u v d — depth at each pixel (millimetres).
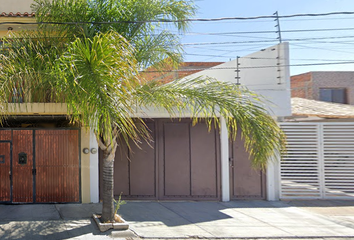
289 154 10508
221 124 10242
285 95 10453
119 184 10016
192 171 10211
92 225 7289
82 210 8594
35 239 6383
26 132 9438
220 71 13125
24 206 9039
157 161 10148
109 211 7215
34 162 9414
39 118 9906
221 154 10250
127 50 5461
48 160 9445
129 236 6699
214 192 10219
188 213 8633
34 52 6961
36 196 9359
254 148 7082
